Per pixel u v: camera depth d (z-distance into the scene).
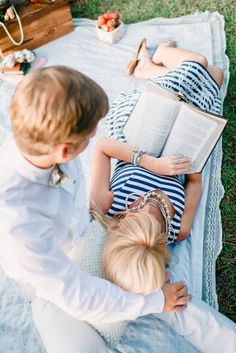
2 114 2.83
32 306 1.67
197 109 1.87
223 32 3.01
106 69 2.96
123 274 1.47
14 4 2.93
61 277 1.21
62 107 0.95
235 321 2.05
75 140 1.03
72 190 1.34
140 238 1.51
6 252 1.13
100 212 1.77
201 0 3.22
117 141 2.02
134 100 2.33
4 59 2.92
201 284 2.02
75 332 1.55
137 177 1.92
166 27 3.11
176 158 1.94
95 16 3.33
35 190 1.15
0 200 1.09
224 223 2.33
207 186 2.35
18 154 1.08
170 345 1.86
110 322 1.59
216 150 2.49
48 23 3.04
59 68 0.98
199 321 1.73
